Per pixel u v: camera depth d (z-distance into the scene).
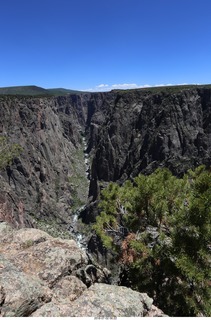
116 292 11.62
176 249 14.33
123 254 16.33
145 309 11.41
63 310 10.48
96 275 17.08
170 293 15.04
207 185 14.89
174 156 193.12
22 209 158.50
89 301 11.03
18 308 10.17
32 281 11.56
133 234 16.50
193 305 14.08
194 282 14.73
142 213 17.14
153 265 15.91
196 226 14.21
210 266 14.10
